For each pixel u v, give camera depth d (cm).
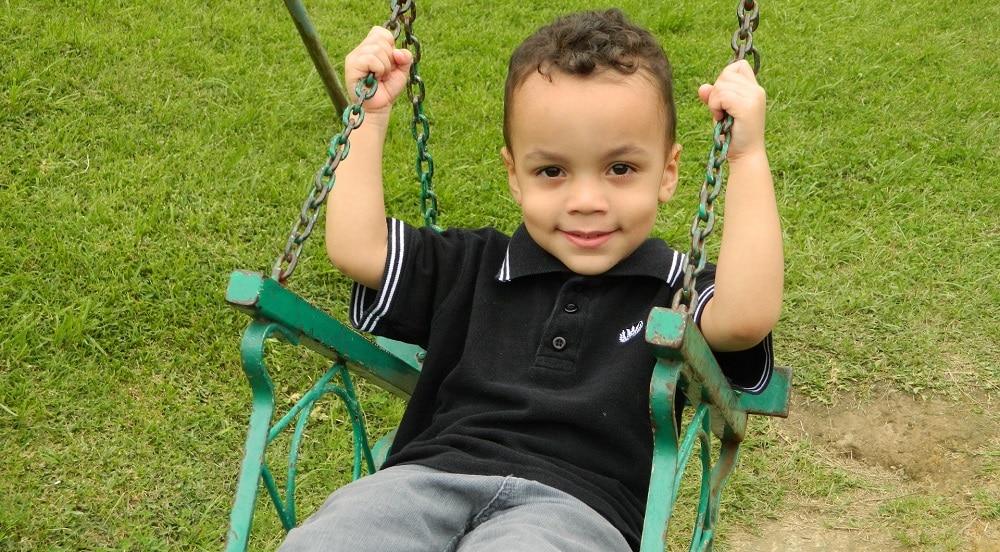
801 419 347
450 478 189
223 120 459
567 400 202
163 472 314
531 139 204
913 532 305
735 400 210
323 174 187
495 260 228
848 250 416
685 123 494
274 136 459
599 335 210
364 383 357
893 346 368
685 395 210
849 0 630
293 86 493
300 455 328
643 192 205
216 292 372
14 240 380
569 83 200
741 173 200
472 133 475
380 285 225
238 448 325
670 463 170
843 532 309
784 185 454
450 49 546
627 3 605
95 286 365
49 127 438
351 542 176
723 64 546
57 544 288
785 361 365
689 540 311
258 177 427
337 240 224
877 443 337
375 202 227
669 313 160
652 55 209
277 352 356
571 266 212
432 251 230
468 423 207
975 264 405
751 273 194
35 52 473
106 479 309
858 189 452
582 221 204
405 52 229
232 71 496
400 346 246
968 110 507
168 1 542
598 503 192
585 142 200
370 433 340
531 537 173
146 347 352
